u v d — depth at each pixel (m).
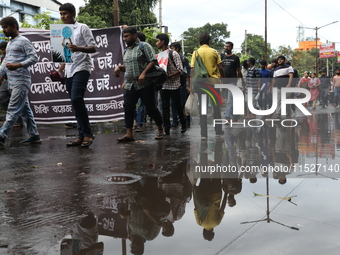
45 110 8.30
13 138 6.67
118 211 2.78
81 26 5.47
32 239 2.25
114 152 5.12
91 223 2.53
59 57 5.41
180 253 2.05
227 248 2.10
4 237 2.28
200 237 2.27
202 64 5.87
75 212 2.76
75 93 5.51
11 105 5.71
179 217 2.63
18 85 5.70
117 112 7.94
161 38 6.80
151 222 2.54
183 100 8.44
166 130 6.93
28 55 5.64
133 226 2.47
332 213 2.65
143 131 7.62
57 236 2.30
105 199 3.06
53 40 5.38
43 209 2.82
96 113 7.95
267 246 2.12
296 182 3.51
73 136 6.87
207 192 3.24
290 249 2.07
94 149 5.39
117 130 7.82
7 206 2.90
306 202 2.92
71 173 3.95
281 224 2.45
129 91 6.00
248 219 2.56
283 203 2.90
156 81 5.97
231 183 3.53
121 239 2.25
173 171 4.00
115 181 3.62
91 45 5.46
